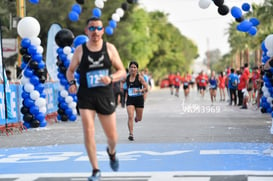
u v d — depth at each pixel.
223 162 15.52
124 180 13.16
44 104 27.28
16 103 27.55
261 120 30.89
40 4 62.06
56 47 33.19
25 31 26.61
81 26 66.81
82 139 22.31
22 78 26.94
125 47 80.44
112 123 12.52
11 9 60.03
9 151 19.16
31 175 14.14
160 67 159.88
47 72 34.97
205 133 23.62
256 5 72.50
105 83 12.17
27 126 27.08
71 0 63.84
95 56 12.38
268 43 25.97
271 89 34.75
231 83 47.97
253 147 18.72
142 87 21.50
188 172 14.04
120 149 18.73
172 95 83.19
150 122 30.03
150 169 14.63
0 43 25.78
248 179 12.97
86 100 12.28
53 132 25.66
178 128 26.17
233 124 28.25
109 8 72.69
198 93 87.06
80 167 15.20
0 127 25.33
